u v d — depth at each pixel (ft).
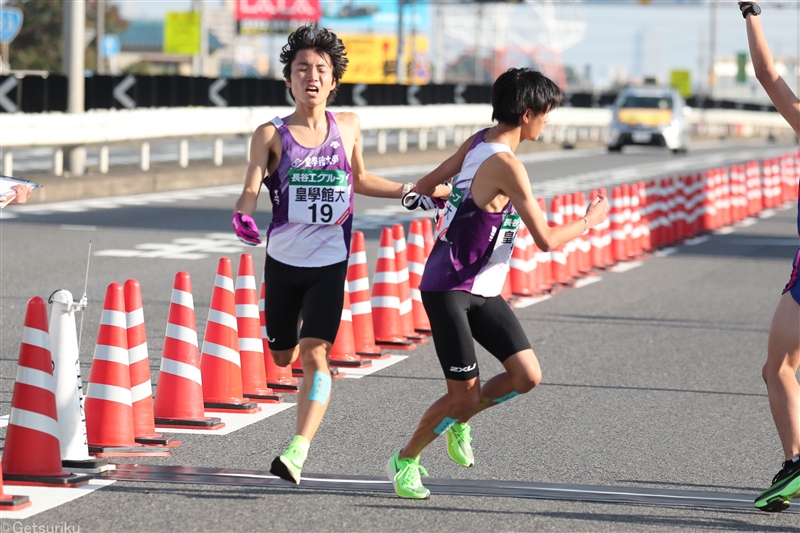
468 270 67.15
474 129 534.78
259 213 252.83
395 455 70.33
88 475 72.59
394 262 124.67
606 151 533.14
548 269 167.22
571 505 69.51
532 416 93.91
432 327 68.18
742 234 252.62
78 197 265.34
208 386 92.53
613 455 82.28
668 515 68.08
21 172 281.74
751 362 120.26
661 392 104.63
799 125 70.49
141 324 83.46
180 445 81.76
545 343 127.13
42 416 71.36
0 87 259.19
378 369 111.34
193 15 623.36
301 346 69.62
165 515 65.51
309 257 70.85
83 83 280.10
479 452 82.17
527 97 66.33
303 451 67.00
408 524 64.90
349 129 72.49
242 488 71.20
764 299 164.25
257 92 360.69
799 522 67.56
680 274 188.44
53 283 152.87
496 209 66.69
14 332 122.52
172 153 407.03
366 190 74.84
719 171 270.05
